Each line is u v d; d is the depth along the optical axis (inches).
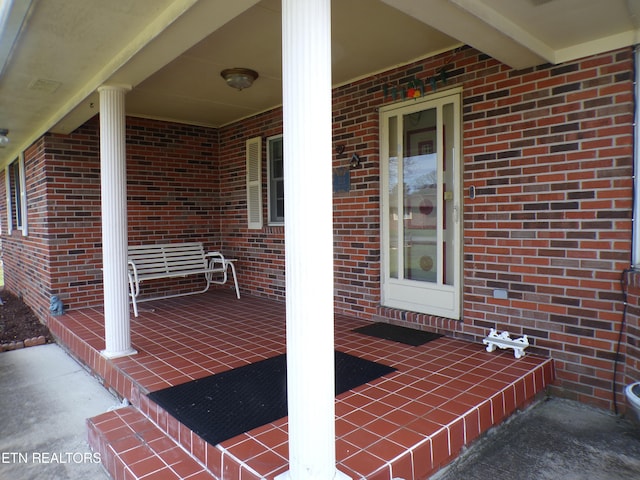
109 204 140.3
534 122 128.6
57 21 109.3
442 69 150.3
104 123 141.8
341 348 141.6
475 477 89.7
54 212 209.5
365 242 179.8
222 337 159.6
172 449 94.2
